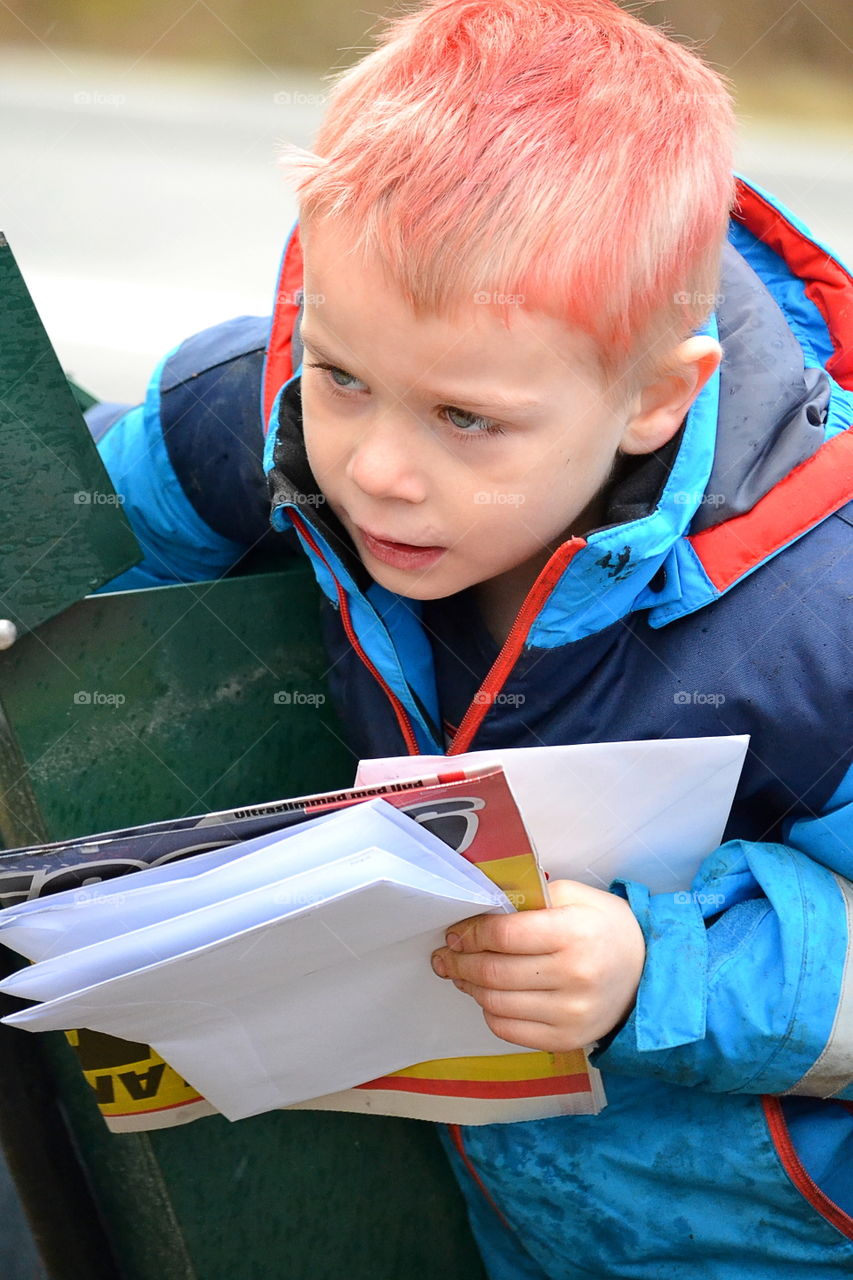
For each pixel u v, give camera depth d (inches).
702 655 53.2
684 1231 56.5
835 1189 54.6
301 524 53.4
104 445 69.7
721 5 273.4
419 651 58.3
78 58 340.2
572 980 48.1
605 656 54.1
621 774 49.6
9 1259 66.8
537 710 54.6
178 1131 53.0
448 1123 58.2
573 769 49.1
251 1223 56.0
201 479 65.1
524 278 43.2
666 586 52.9
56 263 225.9
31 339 47.9
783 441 53.9
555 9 50.1
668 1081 54.1
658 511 50.1
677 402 49.9
